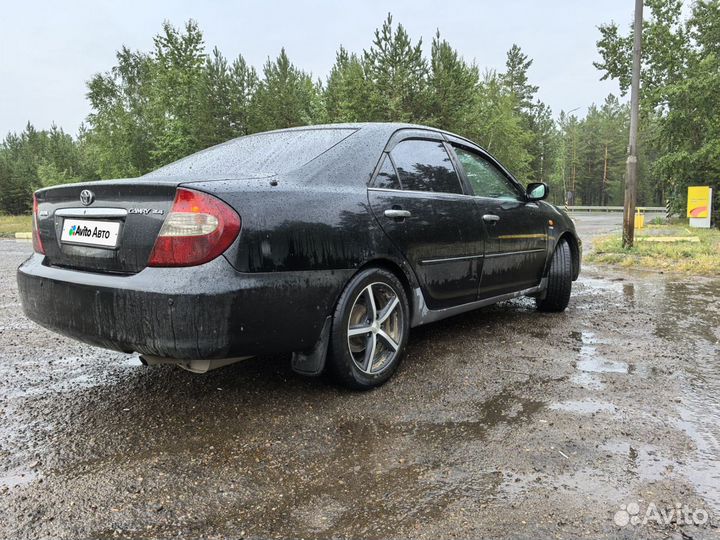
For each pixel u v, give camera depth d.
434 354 3.51
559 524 1.68
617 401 2.68
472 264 3.57
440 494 1.87
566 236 4.89
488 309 4.98
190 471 2.04
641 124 22.69
